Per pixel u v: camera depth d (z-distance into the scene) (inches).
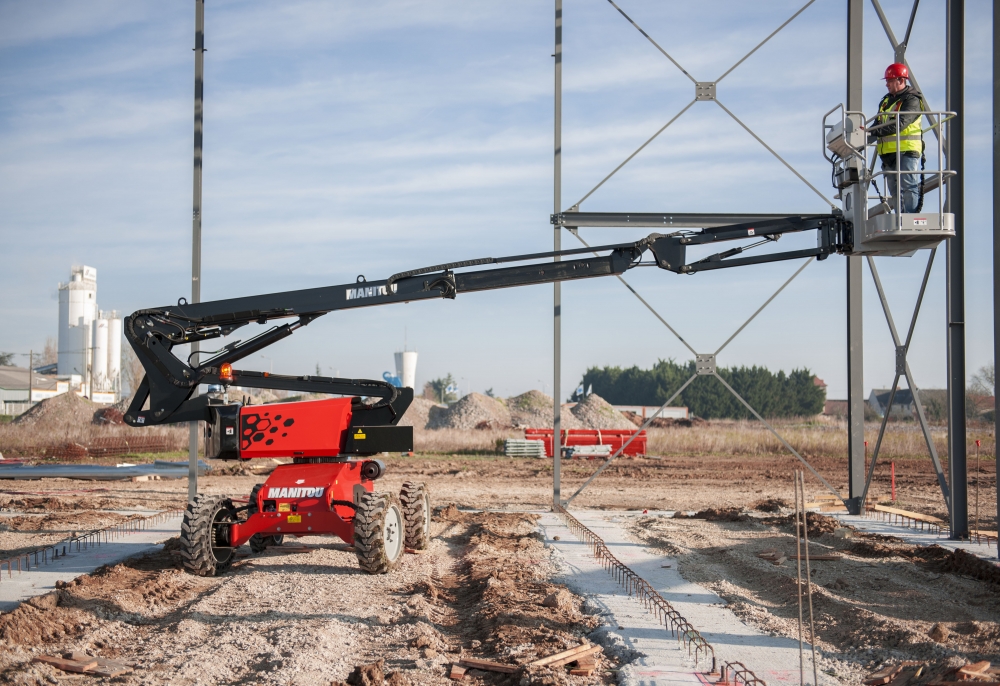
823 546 514.0
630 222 603.2
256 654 283.9
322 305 406.6
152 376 427.2
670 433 1660.9
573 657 274.5
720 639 302.2
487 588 374.0
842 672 265.0
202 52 615.2
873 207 396.5
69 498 765.9
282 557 476.4
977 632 298.5
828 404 3777.1
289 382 457.1
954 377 553.3
